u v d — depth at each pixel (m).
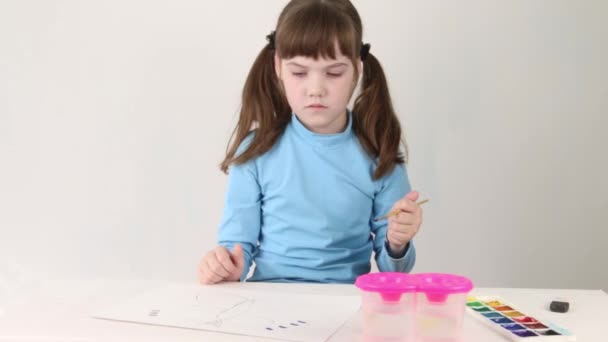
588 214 1.45
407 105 1.42
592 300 0.83
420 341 0.64
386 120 1.20
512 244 1.46
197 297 0.82
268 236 1.17
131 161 1.45
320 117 1.06
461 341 0.65
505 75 1.41
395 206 1.00
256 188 1.17
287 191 1.15
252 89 1.20
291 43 1.02
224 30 1.41
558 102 1.42
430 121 1.42
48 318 0.73
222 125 1.43
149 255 1.48
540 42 1.40
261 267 1.15
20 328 0.70
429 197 1.45
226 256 0.94
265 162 1.17
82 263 1.48
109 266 1.48
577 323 0.73
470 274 1.47
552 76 1.41
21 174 1.46
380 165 1.16
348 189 1.16
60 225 1.47
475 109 1.42
